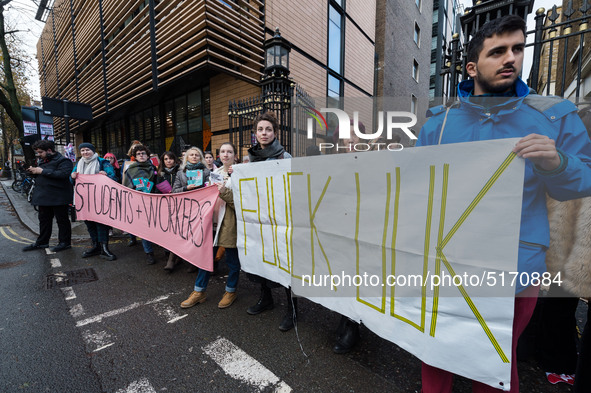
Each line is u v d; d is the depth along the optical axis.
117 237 5.25
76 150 15.84
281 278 2.04
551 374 1.67
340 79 8.95
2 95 9.99
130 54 7.72
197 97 7.73
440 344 1.11
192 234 2.71
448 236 1.09
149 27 6.95
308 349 1.98
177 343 2.06
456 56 2.65
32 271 3.48
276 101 4.42
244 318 2.40
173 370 1.79
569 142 0.96
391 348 2.00
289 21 6.79
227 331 2.21
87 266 3.67
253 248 2.29
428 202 1.14
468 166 1.03
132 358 1.90
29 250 4.29
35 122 9.91
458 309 1.07
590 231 1.29
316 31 7.65
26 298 2.77
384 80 11.42
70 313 2.49
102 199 3.83
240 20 5.82
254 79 6.10
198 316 2.44
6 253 4.18
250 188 2.23
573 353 1.64
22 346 2.02
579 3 4.19
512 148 0.93
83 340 2.10
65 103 6.29
